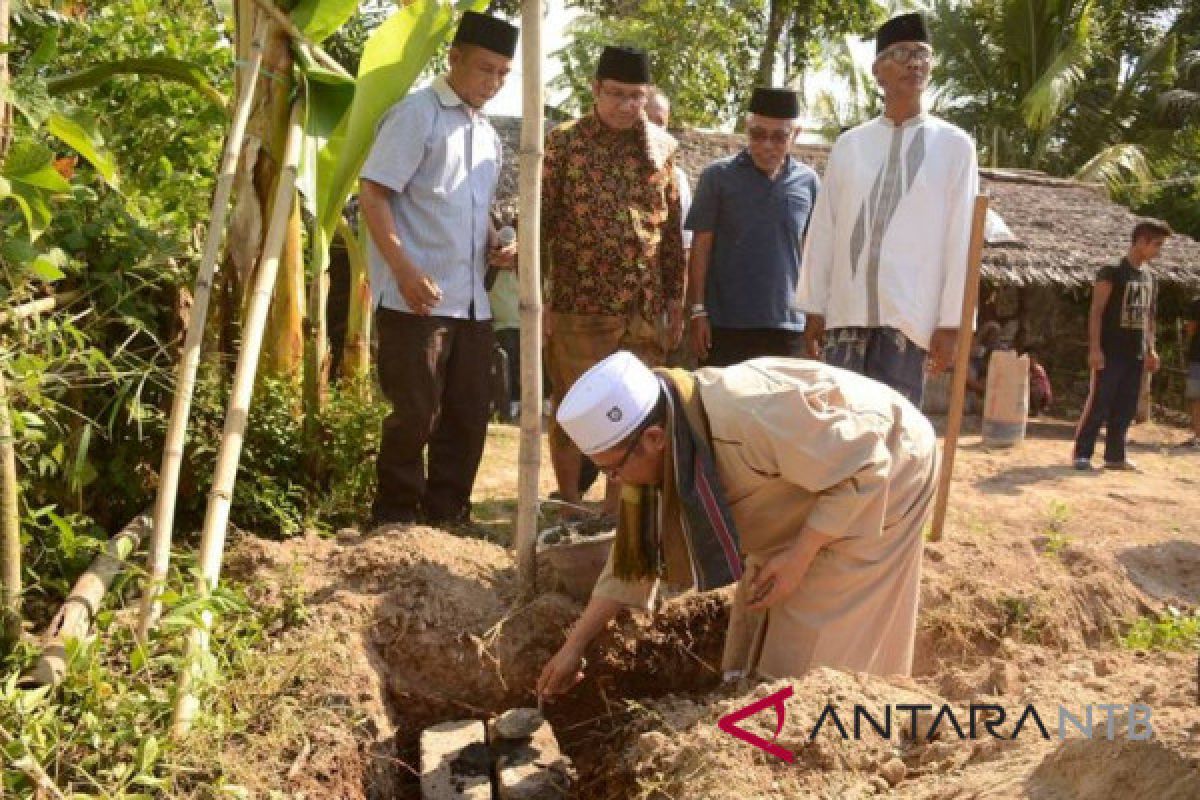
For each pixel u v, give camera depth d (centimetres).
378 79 475
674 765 290
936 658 436
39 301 365
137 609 354
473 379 483
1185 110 2109
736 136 1319
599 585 346
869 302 491
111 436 447
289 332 503
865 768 275
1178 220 2166
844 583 342
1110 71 2219
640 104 506
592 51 1691
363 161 487
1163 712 240
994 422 1048
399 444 466
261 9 437
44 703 276
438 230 455
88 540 343
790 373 341
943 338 496
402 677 374
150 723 286
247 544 412
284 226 390
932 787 256
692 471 318
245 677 325
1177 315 1833
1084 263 1331
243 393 358
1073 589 486
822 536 325
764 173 568
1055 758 234
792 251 573
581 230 506
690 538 323
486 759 329
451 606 390
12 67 503
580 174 505
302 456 500
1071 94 2003
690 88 1708
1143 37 2248
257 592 376
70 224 416
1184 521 742
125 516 471
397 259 439
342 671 345
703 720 309
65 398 411
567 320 514
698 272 579
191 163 568
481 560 419
